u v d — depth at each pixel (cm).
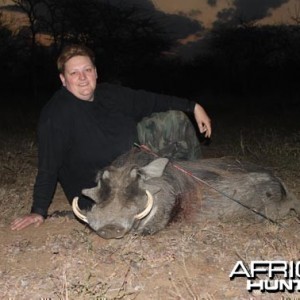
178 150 211
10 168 277
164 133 209
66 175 199
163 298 136
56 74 1216
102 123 191
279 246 167
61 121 186
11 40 1211
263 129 514
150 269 152
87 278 143
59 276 146
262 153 321
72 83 186
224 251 165
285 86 1308
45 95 1168
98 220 159
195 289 140
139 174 168
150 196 164
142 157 187
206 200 194
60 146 188
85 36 1184
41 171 189
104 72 1196
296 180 256
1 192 228
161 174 175
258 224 194
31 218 188
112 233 157
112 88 200
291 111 859
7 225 192
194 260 158
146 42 1221
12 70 1220
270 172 212
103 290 136
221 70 1393
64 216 201
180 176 192
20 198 226
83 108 189
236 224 190
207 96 1330
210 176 199
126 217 159
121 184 163
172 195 185
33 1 1149
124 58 1217
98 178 179
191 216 193
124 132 193
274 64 1347
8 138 406
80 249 165
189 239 171
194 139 217
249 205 199
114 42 1192
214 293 138
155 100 207
